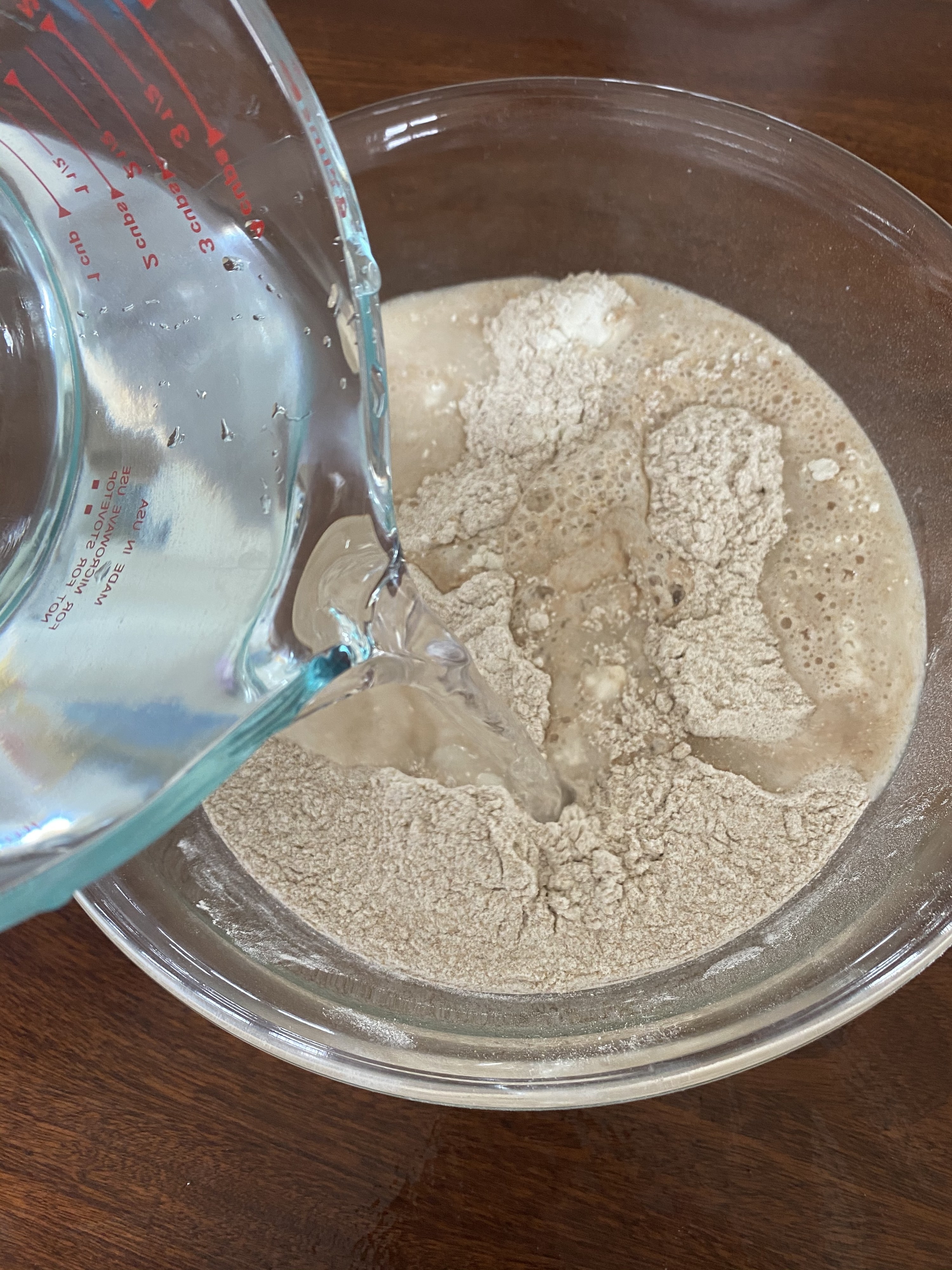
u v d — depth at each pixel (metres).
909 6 0.31
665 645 0.29
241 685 0.17
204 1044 0.27
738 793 0.28
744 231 0.31
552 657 0.30
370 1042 0.24
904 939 0.23
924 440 0.29
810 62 0.32
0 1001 0.27
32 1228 0.26
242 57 0.17
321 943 0.27
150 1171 0.26
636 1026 0.24
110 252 0.20
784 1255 0.24
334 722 0.28
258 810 0.28
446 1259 0.25
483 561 0.31
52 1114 0.26
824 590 0.30
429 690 0.24
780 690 0.29
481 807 0.27
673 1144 0.25
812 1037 0.23
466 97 0.30
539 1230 0.25
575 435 0.32
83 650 0.18
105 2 0.18
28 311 0.21
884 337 0.30
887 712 0.29
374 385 0.18
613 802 0.28
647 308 0.33
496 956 0.26
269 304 0.19
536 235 0.33
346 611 0.18
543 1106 0.22
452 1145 0.26
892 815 0.27
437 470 0.32
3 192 0.20
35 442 0.21
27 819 0.16
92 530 0.20
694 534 0.30
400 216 0.32
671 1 0.32
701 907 0.27
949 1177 0.25
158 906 0.25
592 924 0.26
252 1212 0.26
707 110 0.29
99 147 0.20
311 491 0.18
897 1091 0.25
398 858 0.27
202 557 0.19
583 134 0.30
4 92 0.19
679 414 0.32
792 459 0.31
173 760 0.16
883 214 0.28
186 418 0.20
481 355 0.33
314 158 0.18
